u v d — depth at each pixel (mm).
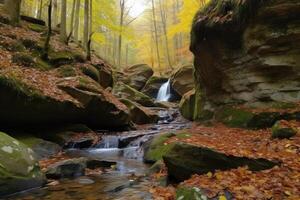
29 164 5977
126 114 14094
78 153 10000
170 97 25562
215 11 12141
